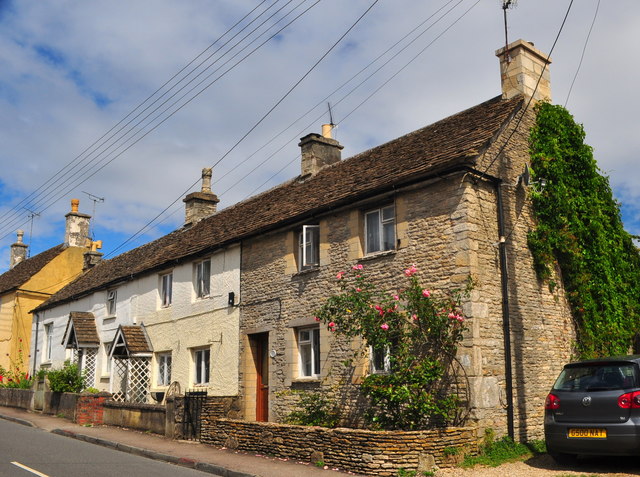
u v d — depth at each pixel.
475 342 10.98
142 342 21.05
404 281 12.41
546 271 13.06
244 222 18.38
